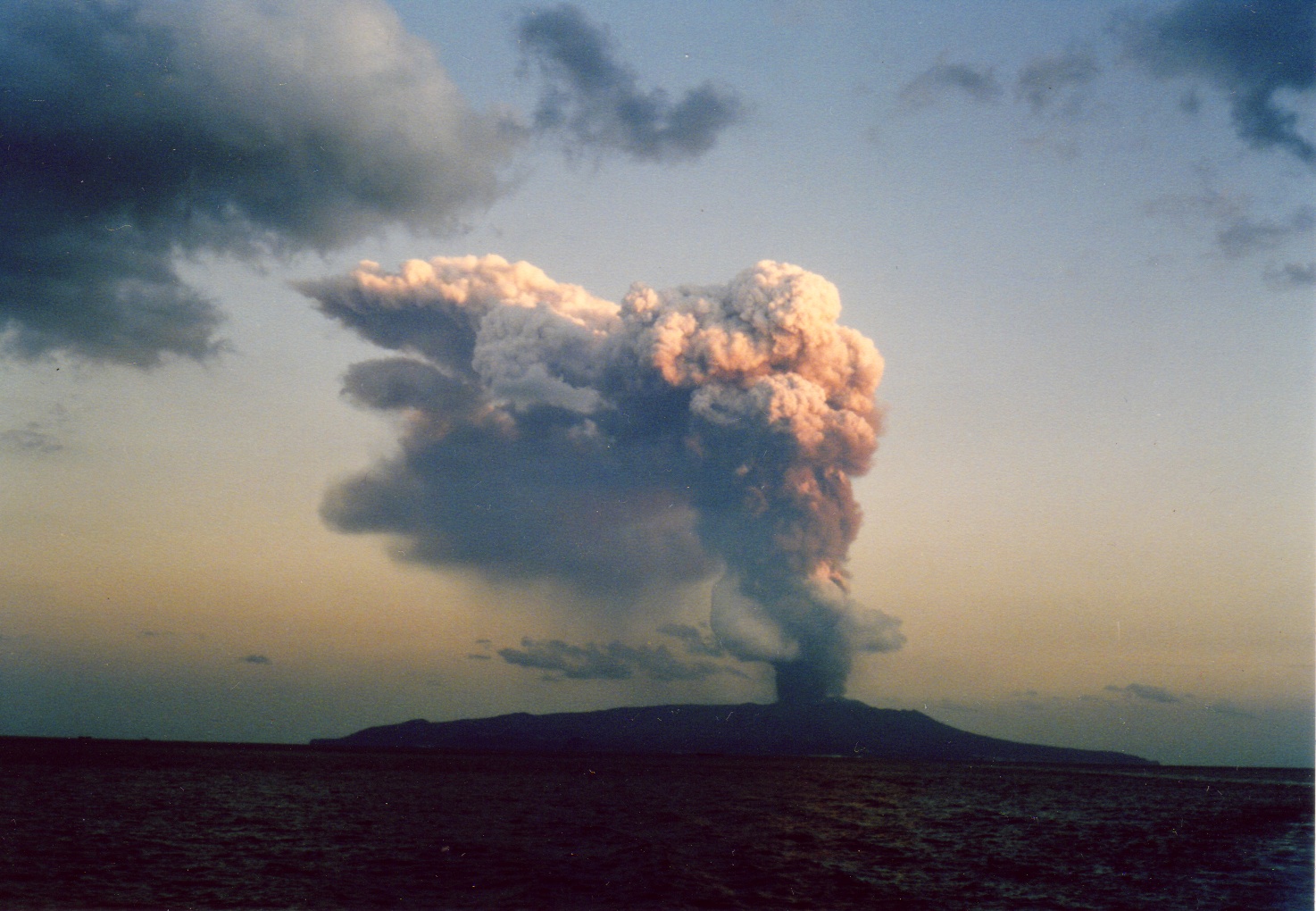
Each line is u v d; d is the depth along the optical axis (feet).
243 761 353.10
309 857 94.43
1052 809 191.01
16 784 182.60
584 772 320.91
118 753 409.08
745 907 74.54
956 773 420.36
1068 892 84.02
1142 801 225.97
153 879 79.51
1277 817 182.80
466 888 79.00
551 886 80.69
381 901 72.23
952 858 106.32
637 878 86.02
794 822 147.95
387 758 442.50
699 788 237.86
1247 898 81.97
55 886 75.00
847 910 74.33
